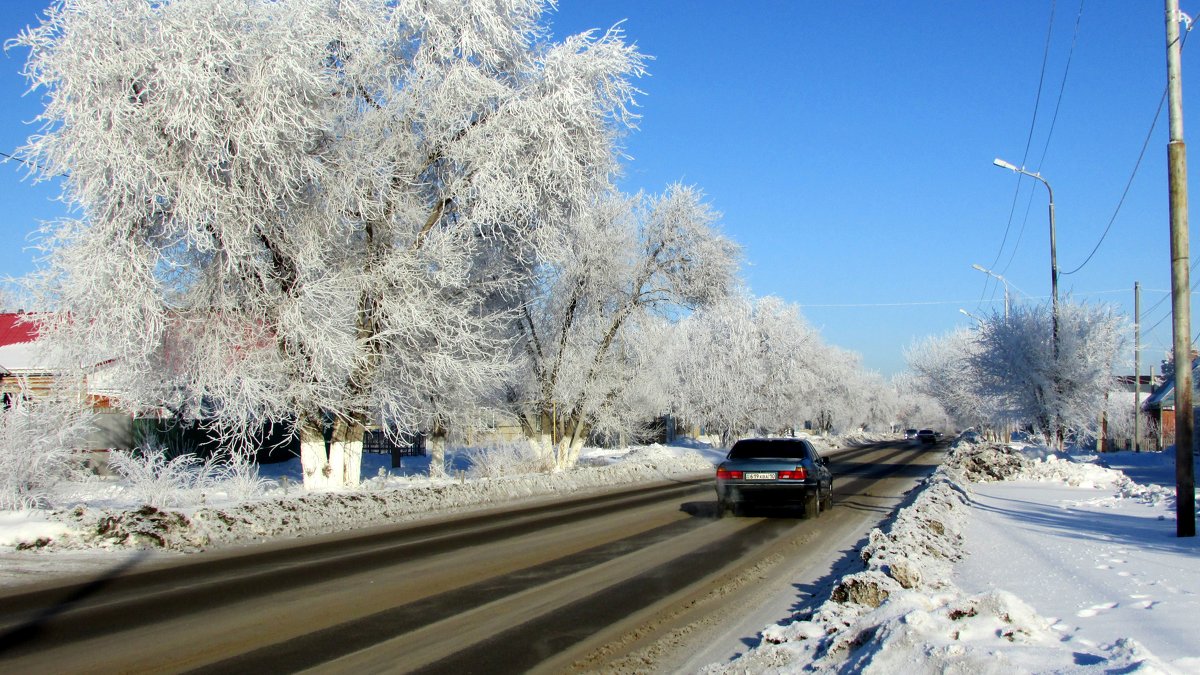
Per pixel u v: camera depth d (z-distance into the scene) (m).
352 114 18.92
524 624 7.92
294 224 17.44
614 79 21.30
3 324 31.72
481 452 27.84
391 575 10.52
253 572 10.73
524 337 27.05
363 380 18.84
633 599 9.13
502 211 19.08
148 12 15.62
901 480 30.05
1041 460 28.75
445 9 19.50
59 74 15.43
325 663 6.50
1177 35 12.64
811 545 13.39
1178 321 12.05
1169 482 25.25
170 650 6.82
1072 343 33.56
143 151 15.35
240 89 15.97
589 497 23.53
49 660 6.49
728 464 17.47
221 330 16.94
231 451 17.97
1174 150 12.59
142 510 13.37
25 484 14.22
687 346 58.84
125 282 15.46
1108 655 4.79
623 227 28.69
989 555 10.62
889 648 5.20
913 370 77.12
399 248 19.00
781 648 6.22
